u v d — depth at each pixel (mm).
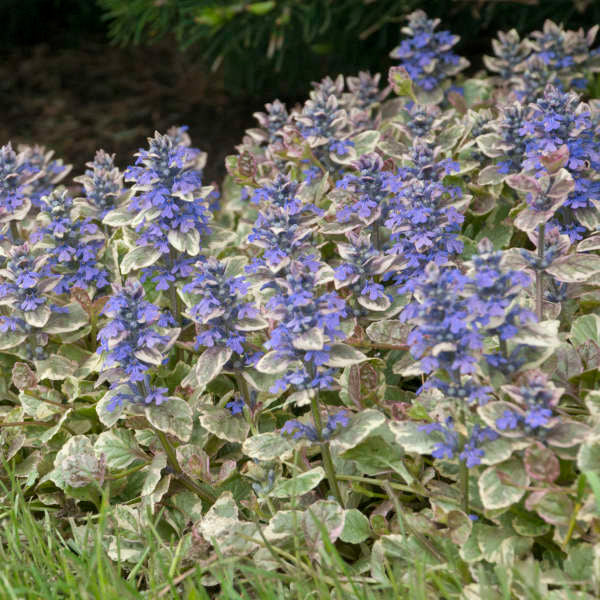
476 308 2994
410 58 5953
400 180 4047
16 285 4113
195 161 5816
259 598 3344
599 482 2830
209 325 3689
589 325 3865
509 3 7805
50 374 4250
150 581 3332
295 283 3260
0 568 3375
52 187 5598
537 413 2973
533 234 3775
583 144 4051
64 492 4016
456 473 3443
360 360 3305
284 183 4254
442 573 3230
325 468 3547
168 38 12781
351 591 3221
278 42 7965
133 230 4699
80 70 11852
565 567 3080
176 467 3803
